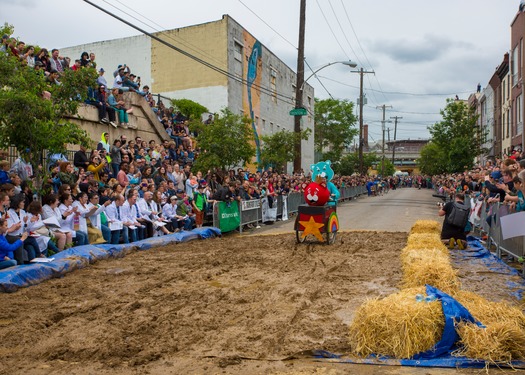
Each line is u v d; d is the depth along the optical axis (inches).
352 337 189.0
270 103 1380.4
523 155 696.4
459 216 444.8
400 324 178.4
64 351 191.8
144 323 224.8
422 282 256.2
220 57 1107.9
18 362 183.3
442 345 177.0
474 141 1457.9
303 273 342.3
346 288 293.0
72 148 609.9
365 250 446.0
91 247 396.2
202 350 191.0
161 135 835.4
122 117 725.3
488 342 171.3
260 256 417.4
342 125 2351.1
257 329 215.9
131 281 318.3
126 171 548.1
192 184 628.1
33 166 401.4
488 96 1836.9
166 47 1151.0
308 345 193.9
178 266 370.9
